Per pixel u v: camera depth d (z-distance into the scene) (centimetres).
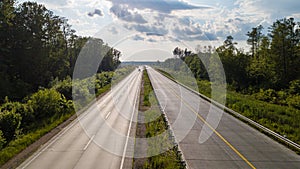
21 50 5153
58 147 1878
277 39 6322
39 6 5425
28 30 5294
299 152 1792
